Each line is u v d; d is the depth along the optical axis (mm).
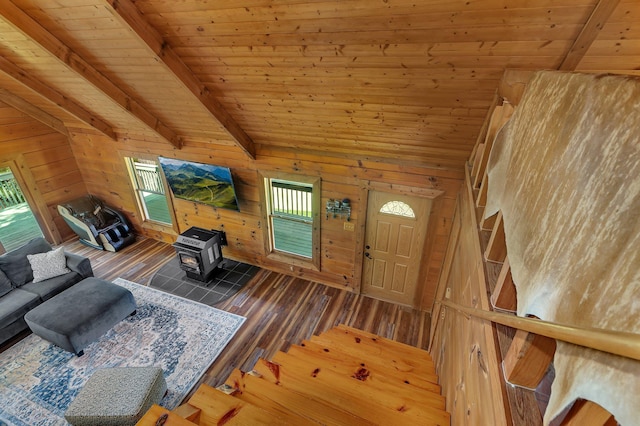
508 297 1124
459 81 2219
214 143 4629
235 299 4719
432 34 1881
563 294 617
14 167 5332
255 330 4172
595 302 512
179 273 5305
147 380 2955
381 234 4285
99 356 3727
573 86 805
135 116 3867
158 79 3100
